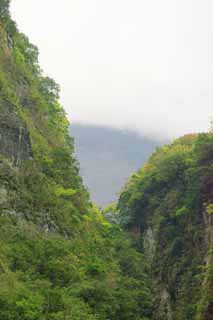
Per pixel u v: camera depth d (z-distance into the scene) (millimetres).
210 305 51219
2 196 49375
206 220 68938
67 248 52344
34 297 37656
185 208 76312
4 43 74125
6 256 43938
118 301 52031
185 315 62375
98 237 70000
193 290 63875
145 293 63625
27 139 58094
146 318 56656
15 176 53000
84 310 42438
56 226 55906
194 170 76188
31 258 45594
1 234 46625
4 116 55188
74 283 47156
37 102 76062
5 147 53594
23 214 51156
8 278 40156
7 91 60719
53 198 58125
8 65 71688
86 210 70750
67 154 69438
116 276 63000
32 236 50094
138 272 75750
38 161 60938
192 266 68188
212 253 56250
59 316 36688
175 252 75312
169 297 69938
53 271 45656
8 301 35219
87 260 55750
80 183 76000
